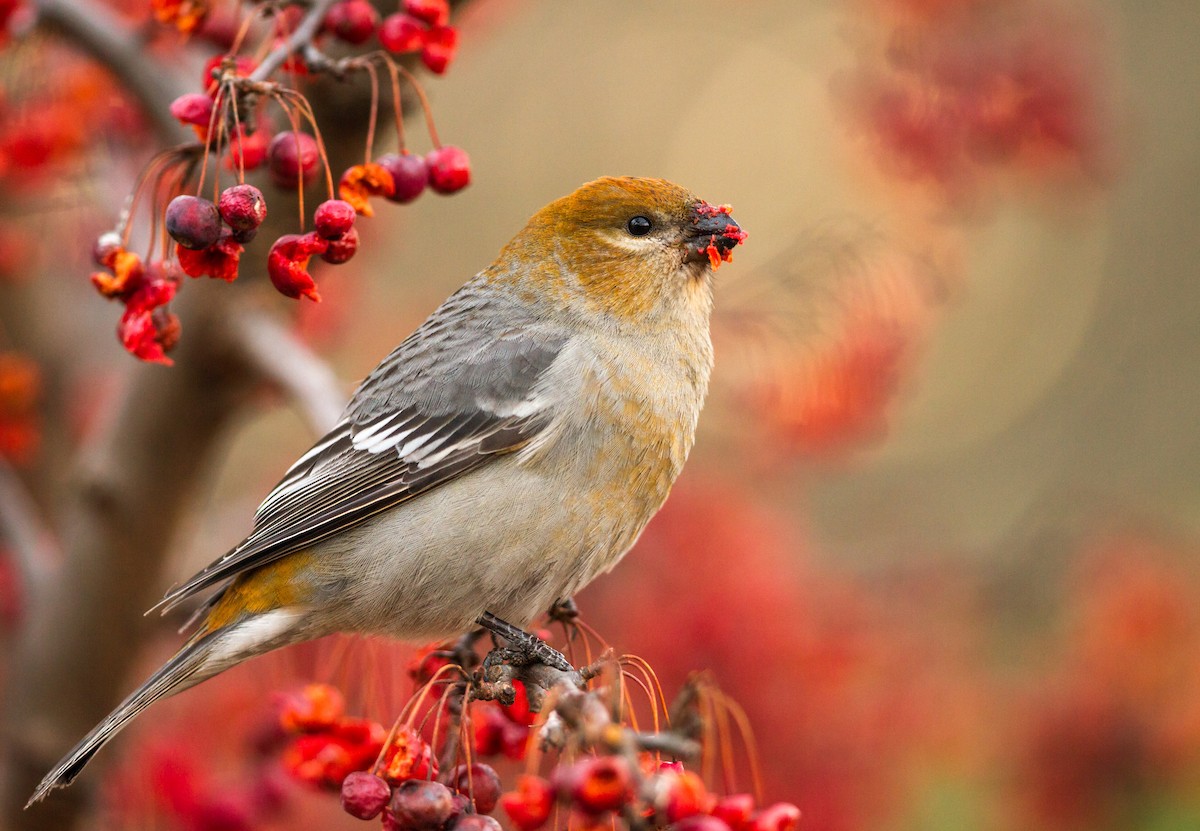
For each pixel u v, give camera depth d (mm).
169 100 8477
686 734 6270
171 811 8984
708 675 6301
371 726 6457
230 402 8789
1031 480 19266
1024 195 11250
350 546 8078
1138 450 19594
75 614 9219
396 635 8203
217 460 9188
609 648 5965
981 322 20844
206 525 12094
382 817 5750
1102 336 20594
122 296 6184
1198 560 11883
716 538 11031
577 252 8734
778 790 10430
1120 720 10836
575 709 5074
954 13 10344
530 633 8047
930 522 15234
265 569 8172
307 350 8516
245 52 8398
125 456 8922
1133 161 17875
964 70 10188
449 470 8070
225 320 8406
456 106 22828
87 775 9391
